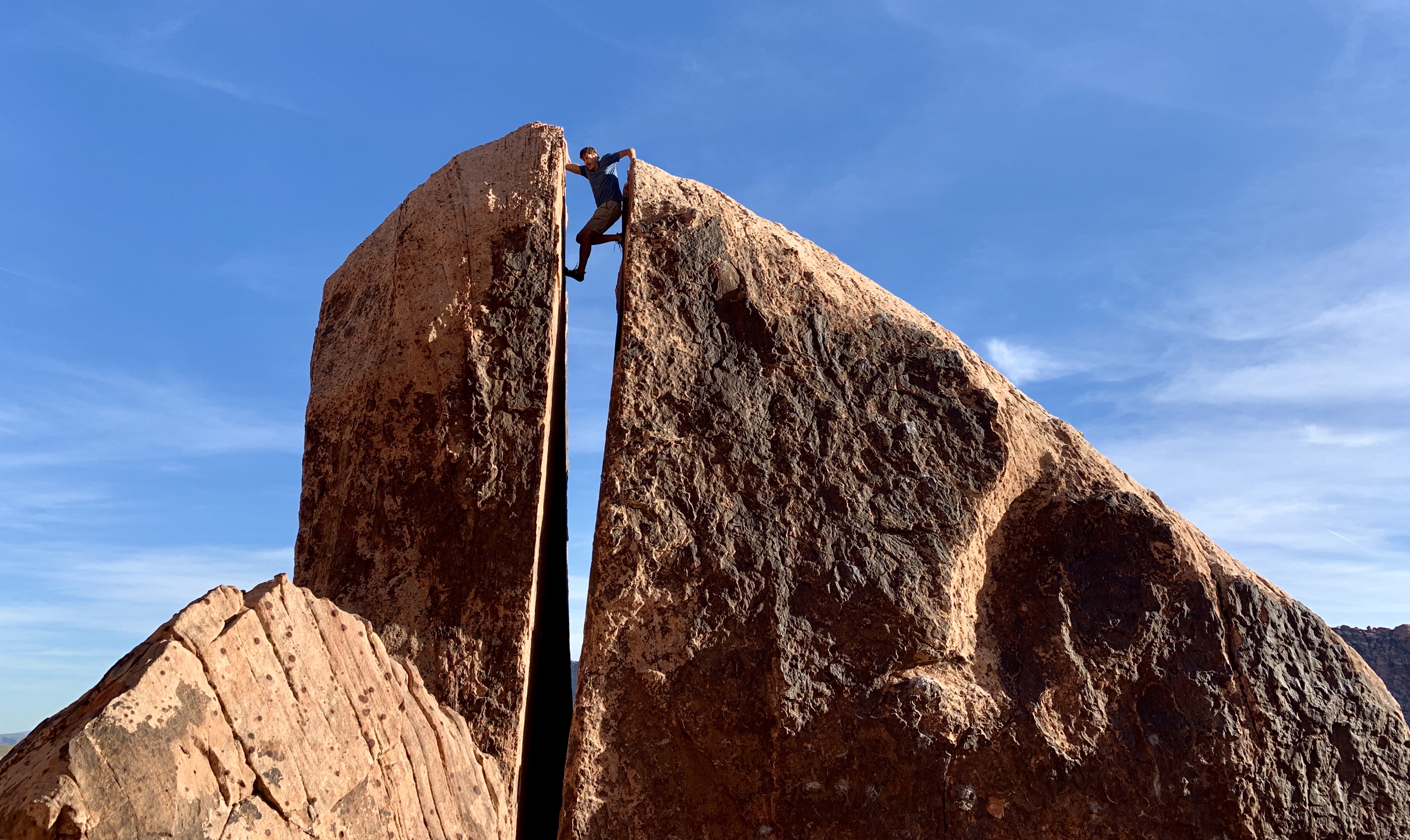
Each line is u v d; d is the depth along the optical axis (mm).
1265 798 5887
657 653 5984
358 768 4152
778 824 5641
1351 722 6188
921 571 6227
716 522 6254
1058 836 5688
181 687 3574
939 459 6602
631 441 6406
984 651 6270
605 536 6184
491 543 6277
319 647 4227
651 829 5637
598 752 5766
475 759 4953
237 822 3551
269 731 3824
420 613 6152
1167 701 6098
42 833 3047
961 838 5621
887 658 5992
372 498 6535
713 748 5801
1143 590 6371
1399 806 6043
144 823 3271
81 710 3580
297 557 6625
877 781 5707
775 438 6539
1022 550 6656
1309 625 6469
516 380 6648
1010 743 5863
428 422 6594
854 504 6383
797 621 6047
